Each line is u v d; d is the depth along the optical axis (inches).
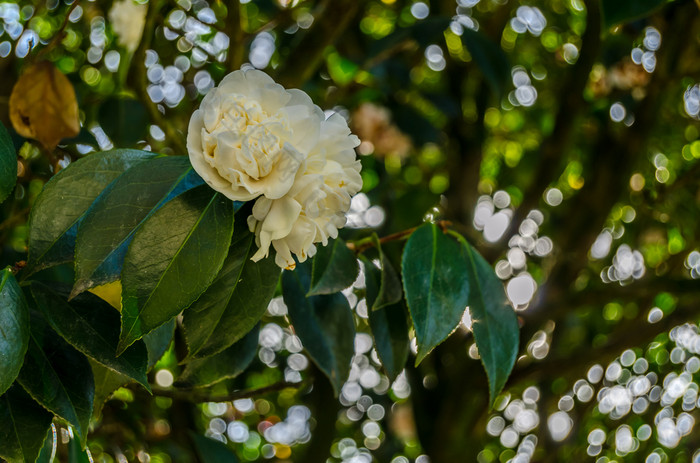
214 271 34.6
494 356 38.9
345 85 72.2
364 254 43.3
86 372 35.5
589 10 71.3
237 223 36.0
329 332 41.1
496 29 86.2
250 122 34.8
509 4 86.2
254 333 40.9
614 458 103.5
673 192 80.8
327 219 35.3
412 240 38.4
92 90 71.1
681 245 97.2
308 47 51.4
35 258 35.0
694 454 102.0
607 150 82.0
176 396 44.6
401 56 85.5
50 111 43.2
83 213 35.5
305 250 35.1
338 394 40.9
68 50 65.8
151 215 34.6
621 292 71.8
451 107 78.4
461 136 86.0
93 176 35.8
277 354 82.4
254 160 34.2
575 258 81.5
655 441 102.7
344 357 41.1
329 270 38.9
